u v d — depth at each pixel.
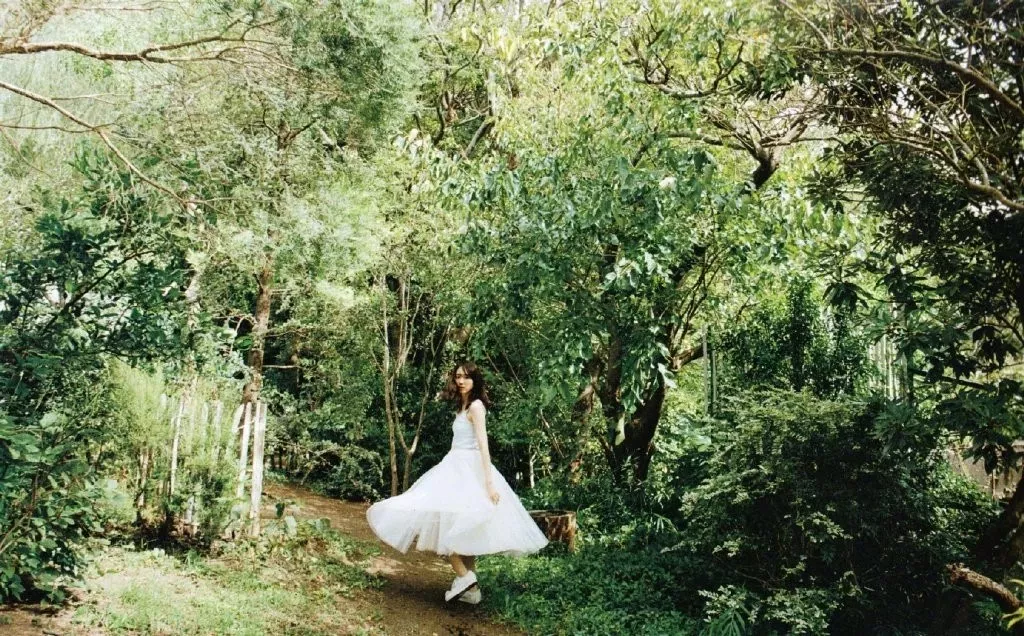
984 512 5.56
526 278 6.82
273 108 6.19
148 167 5.31
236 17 5.41
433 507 5.34
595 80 6.95
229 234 5.94
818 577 5.00
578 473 8.81
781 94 6.03
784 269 7.20
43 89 6.18
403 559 6.68
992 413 4.36
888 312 5.17
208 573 5.21
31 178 6.00
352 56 5.46
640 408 8.66
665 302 7.31
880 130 4.89
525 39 8.18
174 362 4.99
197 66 6.05
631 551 6.78
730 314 8.34
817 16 4.88
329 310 8.78
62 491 4.00
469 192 7.11
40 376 3.99
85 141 5.38
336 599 5.28
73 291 4.28
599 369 9.09
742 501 5.17
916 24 4.48
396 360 9.34
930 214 5.02
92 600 4.30
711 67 7.41
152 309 4.52
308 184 6.64
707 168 6.19
